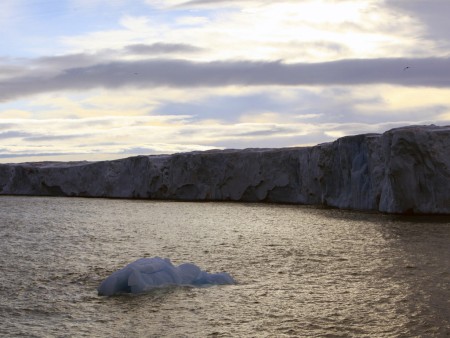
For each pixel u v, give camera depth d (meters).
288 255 23.86
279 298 15.78
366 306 14.83
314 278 18.55
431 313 14.02
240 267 21.06
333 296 15.97
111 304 15.31
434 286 16.81
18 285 17.97
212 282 17.55
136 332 12.97
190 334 12.78
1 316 14.34
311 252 24.50
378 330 12.85
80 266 21.67
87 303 15.52
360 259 22.08
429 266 19.94
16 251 26.16
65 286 17.81
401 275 18.53
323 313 14.27
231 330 13.04
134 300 15.60
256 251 25.33
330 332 12.79
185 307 14.88
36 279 18.98
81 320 13.92
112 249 26.88
